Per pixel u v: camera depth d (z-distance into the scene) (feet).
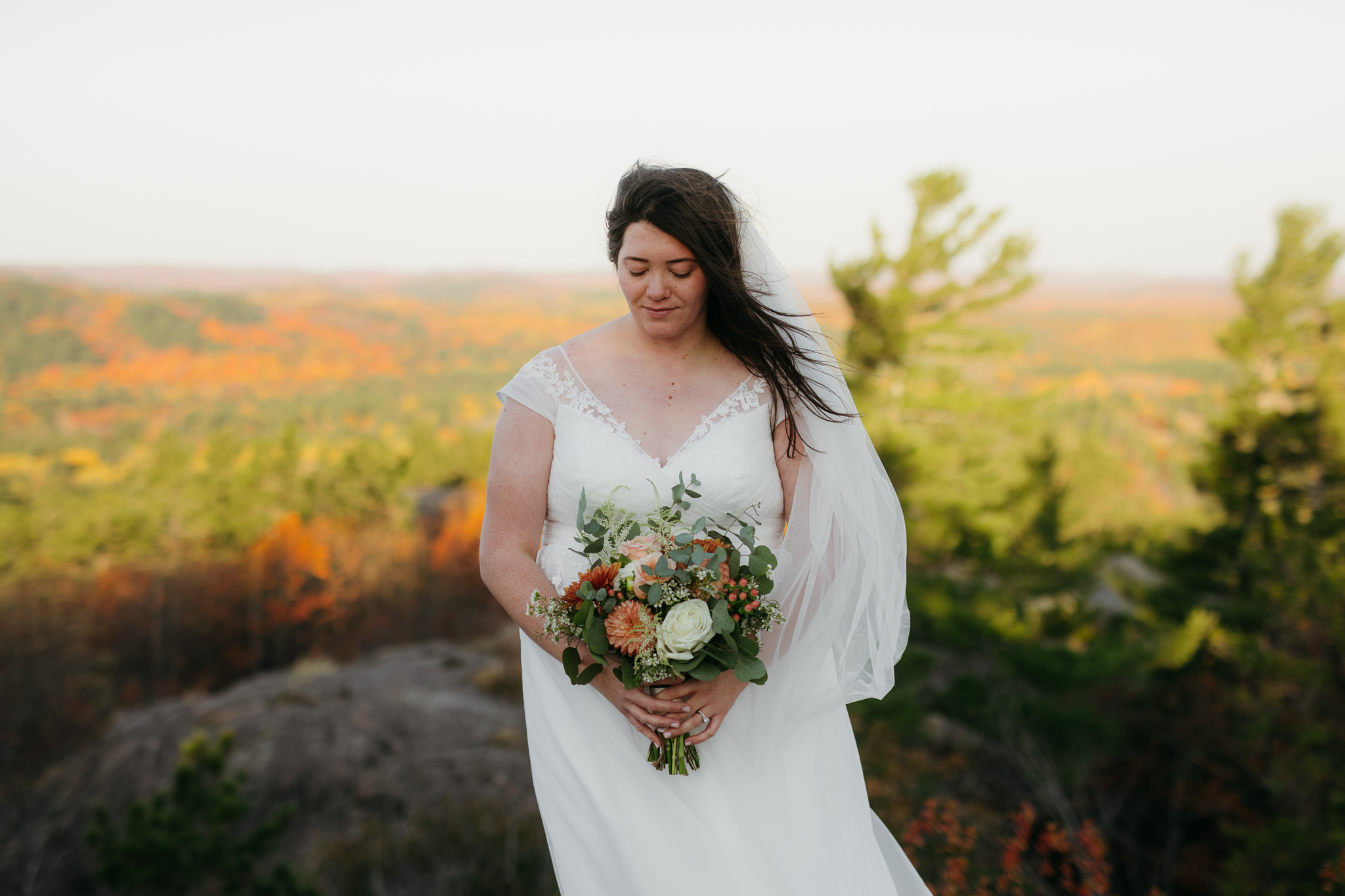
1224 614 38.60
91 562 118.62
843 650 6.15
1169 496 85.30
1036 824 28.86
